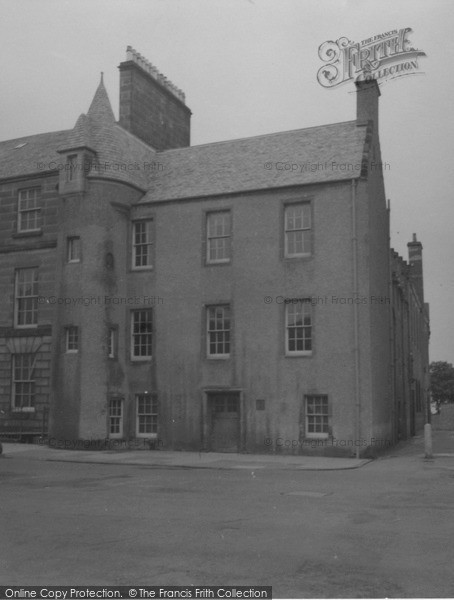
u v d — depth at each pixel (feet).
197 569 24.81
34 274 92.32
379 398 83.92
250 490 46.47
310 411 78.95
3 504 39.78
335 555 26.89
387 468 63.98
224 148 94.58
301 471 61.31
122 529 32.07
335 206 80.28
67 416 82.89
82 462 68.90
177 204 87.61
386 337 96.32
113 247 87.25
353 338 77.51
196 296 85.20
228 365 82.43
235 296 83.20
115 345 86.58
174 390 84.69
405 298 124.47
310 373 78.74
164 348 85.87
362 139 85.71
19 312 92.48
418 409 152.46
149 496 43.32
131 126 98.94
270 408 79.97
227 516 35.58
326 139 88.33
